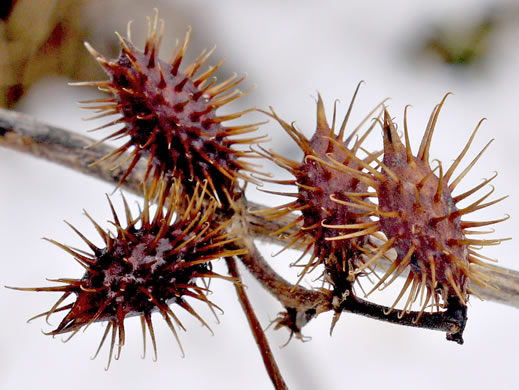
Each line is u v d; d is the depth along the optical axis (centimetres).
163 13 33
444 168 32
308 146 23
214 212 23
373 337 29
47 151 27
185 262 23
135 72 23
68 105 33
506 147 33
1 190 31
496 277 25
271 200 31
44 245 30
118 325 23
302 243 23
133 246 23
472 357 29
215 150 24
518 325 29
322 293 23
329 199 23
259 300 28
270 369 24
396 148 23
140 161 27
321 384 28
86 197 31
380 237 23
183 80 23
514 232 30
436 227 22
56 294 29
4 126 27
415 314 23
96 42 33
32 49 32
